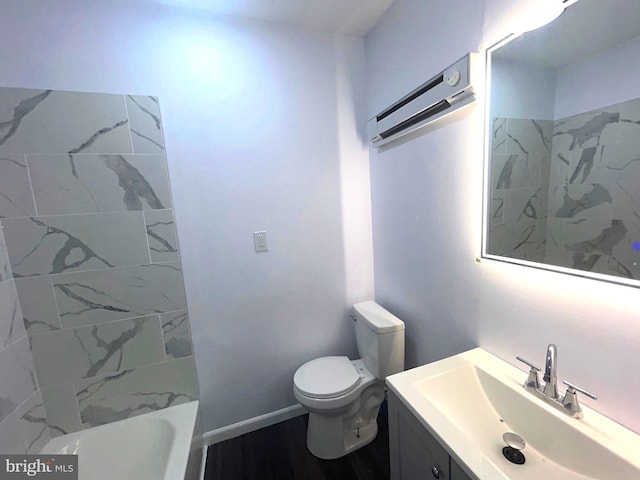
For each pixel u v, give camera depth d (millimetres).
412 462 882
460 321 1205
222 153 1476
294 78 1562
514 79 882
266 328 1678
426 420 770
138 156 1307
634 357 671
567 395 752
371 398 1593
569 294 791
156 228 1371
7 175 1163
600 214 712
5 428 1126
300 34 1548
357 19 1501
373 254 1864
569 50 747
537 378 832
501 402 901
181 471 1105
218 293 1554
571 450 714
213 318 1559
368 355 1598
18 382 1193
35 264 1229
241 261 1579
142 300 1390
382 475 1386
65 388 1327
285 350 1736
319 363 1649
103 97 1235
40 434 1277
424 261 1389
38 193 1203
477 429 876
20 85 1149
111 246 1318
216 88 1428
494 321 1041
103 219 1294
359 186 1785
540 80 817
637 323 659
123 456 1349
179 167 1410
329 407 1382
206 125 1431
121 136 1276
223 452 1561
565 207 790
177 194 1421
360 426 1577
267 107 1527
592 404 766
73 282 1285
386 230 1677
